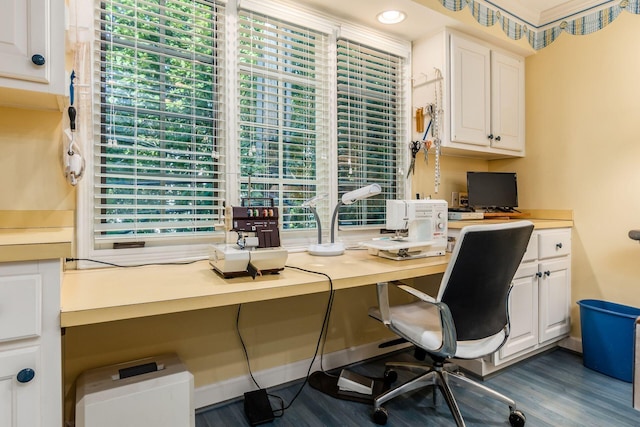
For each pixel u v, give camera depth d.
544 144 2.62
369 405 1.77
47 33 1.05
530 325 2.18
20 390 0.90
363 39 2.24
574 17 2.45
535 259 2.20
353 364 2.23
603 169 2.31
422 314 1.72
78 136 1.35
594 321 2.12
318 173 2.15
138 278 1.33
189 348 1.70
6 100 1.21
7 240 0.94
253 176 1.88
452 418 1.66
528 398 1.83
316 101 2.11
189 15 1.67
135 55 1.57
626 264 2.21
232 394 1.81
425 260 1.80
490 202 2.53
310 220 2.10
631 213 2.19
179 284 1.24
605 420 1.63
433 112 2.31
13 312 0.88
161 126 1.65
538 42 2.64
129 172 1.57
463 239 1.32
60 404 0.94
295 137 2.04
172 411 1.33
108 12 1.48
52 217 1.37
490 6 2.35
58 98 1.17
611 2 2.27
